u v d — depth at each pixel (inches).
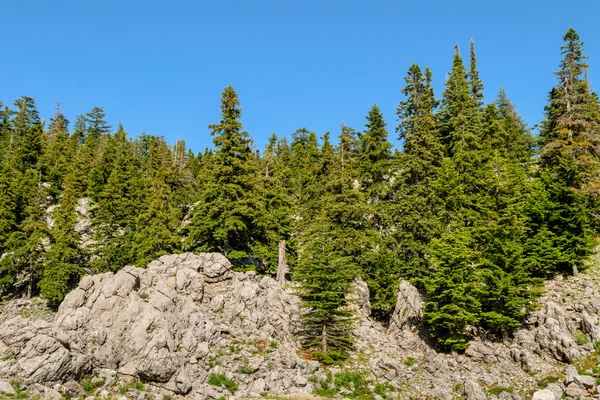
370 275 1508.4
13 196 2117.4
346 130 2177.7
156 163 3275.1
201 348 991.6
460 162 1782.7
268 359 1047.0
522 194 1702.8
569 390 967.0
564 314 1227.9
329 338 1162.0
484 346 1195.3
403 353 1221.7
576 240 1440.7
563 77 1752.0
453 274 1193.4
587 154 1585.9
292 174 2935.5
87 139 3919.8
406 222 1512.1
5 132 3919.8
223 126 1619.1
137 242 1878.7
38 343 781.9
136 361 872.9
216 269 1295.5
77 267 1870.1
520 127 2962.6
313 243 1396.4
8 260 1872.5
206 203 1598.2
